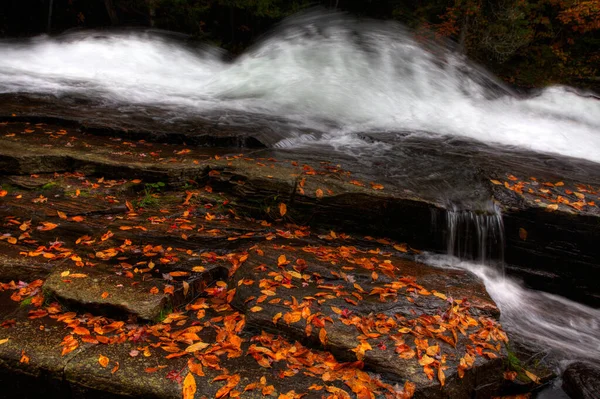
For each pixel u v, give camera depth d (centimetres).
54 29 2133
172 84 1294
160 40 1861
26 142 690
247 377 349
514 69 1870
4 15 2111
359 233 600
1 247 495
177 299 433
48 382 353
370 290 462
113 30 1961
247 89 1203
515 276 593
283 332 400
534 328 511
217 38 2138
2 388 365
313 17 2097
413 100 1256
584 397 402
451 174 686
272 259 496
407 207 591
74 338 377
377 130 962
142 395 337
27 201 581
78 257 471
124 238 516
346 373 362
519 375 422
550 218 586
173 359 362
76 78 1196
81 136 755
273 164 672
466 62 1752
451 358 385
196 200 615
